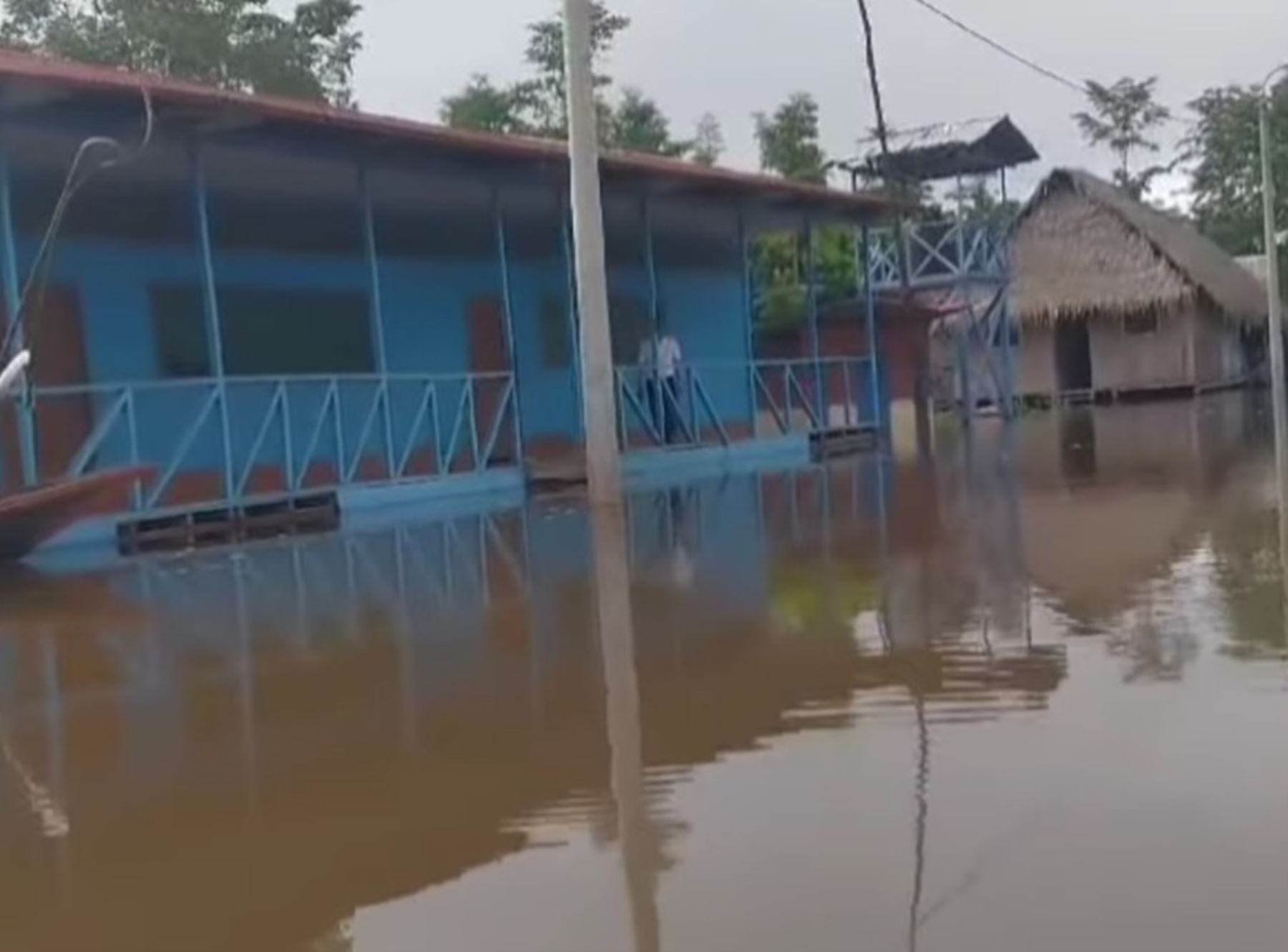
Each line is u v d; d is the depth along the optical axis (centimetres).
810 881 271
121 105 925
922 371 2256
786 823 306
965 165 2262
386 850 309
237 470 1237
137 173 1112
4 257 1066
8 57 882
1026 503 1008
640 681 460
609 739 388
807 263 1877
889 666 459
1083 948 234
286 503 1098
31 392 904
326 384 1232
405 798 345
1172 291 3011
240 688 483
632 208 1612
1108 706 388
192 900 286
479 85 2984
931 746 359
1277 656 439
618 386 1483
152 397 1191
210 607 662
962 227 2305
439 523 1045
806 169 3158
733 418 1964
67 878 302
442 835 316
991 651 475
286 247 1327
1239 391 3269
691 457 1521
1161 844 279
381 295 1422
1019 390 3030
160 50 2305
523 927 260
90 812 348
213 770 380
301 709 447
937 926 246
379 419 1285
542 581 704
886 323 2209
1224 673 419
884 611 566
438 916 268
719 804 323
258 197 1260
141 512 973
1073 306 3055
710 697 430
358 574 762
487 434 1478
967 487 1174
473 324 1555
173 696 475
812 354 1859
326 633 580
